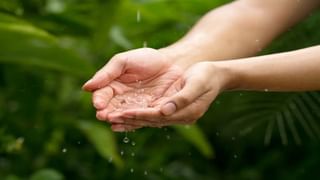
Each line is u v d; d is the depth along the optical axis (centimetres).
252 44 157
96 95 132
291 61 132
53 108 220
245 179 276
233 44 155
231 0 226
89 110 222
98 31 203
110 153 197
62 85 220
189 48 150
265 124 252
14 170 219
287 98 194
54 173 199
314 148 258
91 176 238
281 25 161
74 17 210
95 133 203
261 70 132
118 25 218
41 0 212
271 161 274
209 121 244
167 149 260
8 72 217
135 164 248
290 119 196
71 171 234
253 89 134
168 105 121
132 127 129
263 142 268
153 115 122
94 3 209
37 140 220
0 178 214
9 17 183
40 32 168
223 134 254
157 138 258
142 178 247
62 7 215
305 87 133
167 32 229
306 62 132
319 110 191
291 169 271
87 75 182
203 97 127
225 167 283
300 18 163
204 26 157
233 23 157
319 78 132
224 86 131
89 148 240
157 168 253
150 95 136
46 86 221
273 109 198
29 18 210
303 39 198
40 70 212
